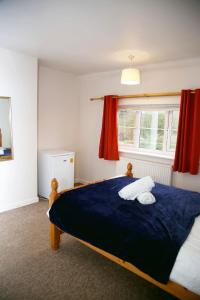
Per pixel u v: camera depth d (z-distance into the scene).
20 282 2.00
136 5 1.77
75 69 4.17
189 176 3.40
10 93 3.27
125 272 2.18
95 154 4.69
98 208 2.19
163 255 1.58
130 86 3.96
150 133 3.98
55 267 2.22
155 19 2.00
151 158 3.85
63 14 1.97
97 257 2.41
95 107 4.57
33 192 3.77
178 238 1.68
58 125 4.52
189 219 2.00
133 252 1.70
